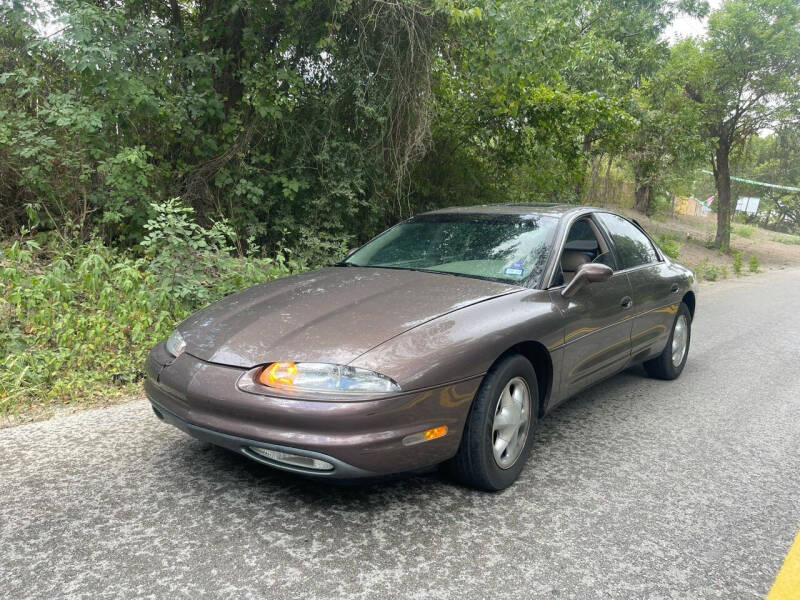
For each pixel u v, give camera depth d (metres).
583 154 12.28
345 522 2.64
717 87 24.03
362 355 2.55
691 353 6.57
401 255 3.96
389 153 9.35
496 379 2.87
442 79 9.91
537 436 3.86
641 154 18.89
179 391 2.74
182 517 2.65
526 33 8.58
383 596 2.13
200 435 2.69
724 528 2.73
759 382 5.38
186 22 8.67
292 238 9.16
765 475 3.35
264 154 8.98
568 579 2.29
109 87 6.99
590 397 4.78
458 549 2.46
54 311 5.30
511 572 2.31
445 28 8.65
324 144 8.73
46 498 2.82
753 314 9.66
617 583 2.27
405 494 2.93
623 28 15.29
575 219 4.03
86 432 3.69
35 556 2.34
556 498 2.96
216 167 8.48
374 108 8.69
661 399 4.75
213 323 3.05
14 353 4.62
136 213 7.59
